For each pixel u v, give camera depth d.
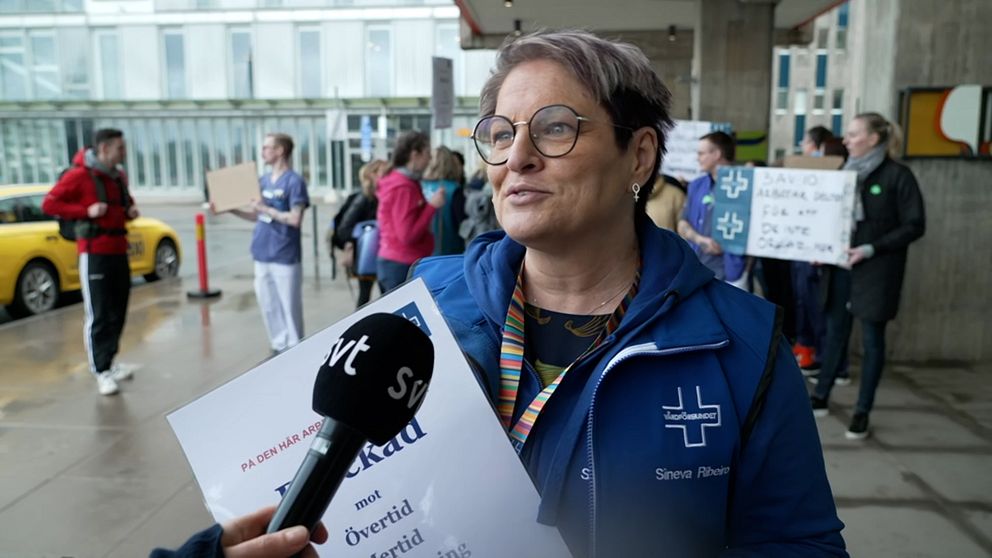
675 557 1.04
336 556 0.97
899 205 4.18
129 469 4.07
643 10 12.85
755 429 1.06
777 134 40.19
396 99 32.31
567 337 1.20
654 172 1.23
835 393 5.14
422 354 0.91
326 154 33.16
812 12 13.02
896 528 3.29
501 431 1.01
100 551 3.24
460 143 32.28
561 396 1.11
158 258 10.62
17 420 4.87
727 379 1.07
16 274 8.18
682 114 18.06
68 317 8.20
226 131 33.44
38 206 8.62
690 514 1.04
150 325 7.69
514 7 12.48
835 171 4.30
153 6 32.72
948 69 5.73
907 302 5.90
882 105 5.95
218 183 5.95
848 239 4.29
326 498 0.82
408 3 31.83
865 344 4.31
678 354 1.06
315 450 0.83
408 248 5.25
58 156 33.91
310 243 16.36
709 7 10.80
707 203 4.89
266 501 0.98
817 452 1.11
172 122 33.50
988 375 5.52
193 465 1.00
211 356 6.47
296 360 1.01
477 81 32.06
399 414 0.86
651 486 1.03
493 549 1.00
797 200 4.41
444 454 1.00
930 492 3.63
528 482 1.00
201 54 32.81
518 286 1.23
